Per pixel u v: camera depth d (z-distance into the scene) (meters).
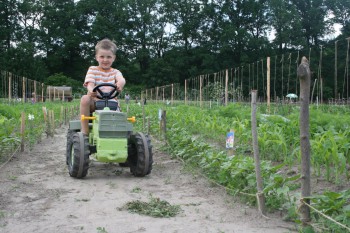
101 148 6.32
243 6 74.06
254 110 4.55
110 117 6.41
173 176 6.70
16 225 4.13
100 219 4.35
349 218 3.66
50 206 4.84
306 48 61.44
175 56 71.00
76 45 75.56
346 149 6.18
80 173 6.34
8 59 63.84
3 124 10.74
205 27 76.38
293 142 8.20
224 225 4.18
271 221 4.32
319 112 10.32
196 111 16.98
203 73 66.81
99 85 6.62
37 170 7.13
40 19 78.94
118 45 75.31
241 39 66.88
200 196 5.39
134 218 4.39
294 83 45.34
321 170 6.73
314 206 3.95
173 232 3.95
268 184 4.74
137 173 6.59
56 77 65.12
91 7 77.69
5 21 74.44
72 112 23.27
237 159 5.42
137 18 78.62
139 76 73.94
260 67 52.84
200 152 7.25
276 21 66.50
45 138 12.05
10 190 5.59
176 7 77.00
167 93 55.44
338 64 47.62
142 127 13.92
